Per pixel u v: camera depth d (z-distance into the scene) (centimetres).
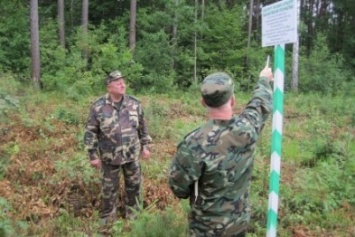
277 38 336
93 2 2791
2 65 2058
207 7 2858
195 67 2523
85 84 1783
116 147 521
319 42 2836
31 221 497
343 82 2502
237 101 1827
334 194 553
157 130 1006
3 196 561
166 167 721
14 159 709
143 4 2702
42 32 2136
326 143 802
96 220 527
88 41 2089
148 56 2333
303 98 1909
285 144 916
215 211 284
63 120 1045
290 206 528
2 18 2252
